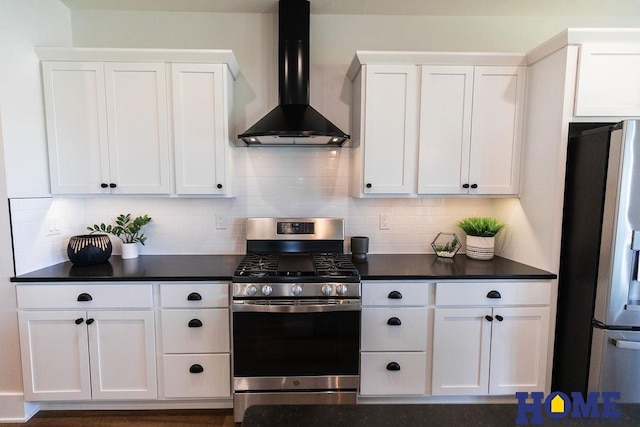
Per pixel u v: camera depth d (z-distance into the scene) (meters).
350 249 2.50
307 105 2.24
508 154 2.20
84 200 2.43
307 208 2.52
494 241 2.43
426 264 2.23
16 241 1.92
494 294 1.97
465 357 2.02
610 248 1.68
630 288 1.70
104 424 1.97
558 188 1.92
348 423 0.78
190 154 2.14
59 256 2.24
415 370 2.02
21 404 1.98
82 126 2.10
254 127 2.09
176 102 2.10
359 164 2.20
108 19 2.35
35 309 1.92
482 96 2.16
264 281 1.87
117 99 2.09
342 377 1.94
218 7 2.31
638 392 1.75
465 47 2.45
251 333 1.89
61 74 2.06
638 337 1.72
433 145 2.18
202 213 2.49
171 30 2.38
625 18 2.44
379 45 2.44
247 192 2.48
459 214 2.56
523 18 2.44
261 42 2.41
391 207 2.54
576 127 1.90
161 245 2.50
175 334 1.95
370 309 1.97
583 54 1.84
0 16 1.81
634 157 1.62
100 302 1.93
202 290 1.94
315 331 1.91
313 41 2.41
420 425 0.77
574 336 1.88
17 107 1.92
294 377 1.93
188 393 1.99
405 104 2.15
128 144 2.12
